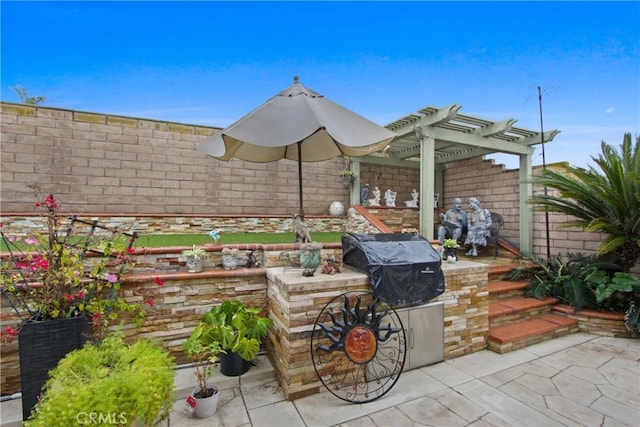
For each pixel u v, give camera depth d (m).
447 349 3.90
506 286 5.41
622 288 4.66
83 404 1.91
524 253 6.96
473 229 7.01
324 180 8.60
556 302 5.30
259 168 7.95
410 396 3.13
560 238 6.64
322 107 3.65
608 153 5.37
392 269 3.40
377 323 3.28
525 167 7.11
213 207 7.50
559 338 4.64
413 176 9.70
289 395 3.07
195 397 2.90
